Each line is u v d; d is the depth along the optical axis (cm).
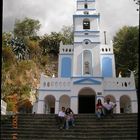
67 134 1650
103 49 3875
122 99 3553
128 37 5162
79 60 3572
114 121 1830
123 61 5072
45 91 3422
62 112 1778
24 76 4738
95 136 1605
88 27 3759
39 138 1606
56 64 5919
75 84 3425
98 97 3362
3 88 3691
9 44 5003
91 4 3869
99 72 3512
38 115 1938
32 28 6462
